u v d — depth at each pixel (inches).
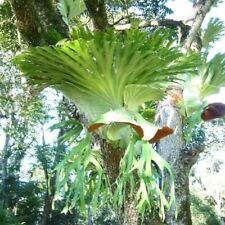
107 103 109.0
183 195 134.9
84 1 143.7
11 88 311.6
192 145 140.3
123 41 107.4
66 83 109.4
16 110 330.0
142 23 207.5
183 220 132.4
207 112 119.0
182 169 137.2
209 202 888.3
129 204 110.0
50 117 438.0
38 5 121.3
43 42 116.6
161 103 138.9
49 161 667.4
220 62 148.6
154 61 104.1
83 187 109.7
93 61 102.7
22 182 752.3
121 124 107.3
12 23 273.1
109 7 306.7
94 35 100.0
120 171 107.2
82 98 109.9
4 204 711.1
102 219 819.4
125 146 110.5
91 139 116.1
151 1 333.1
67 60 102.8
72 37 107.1
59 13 130.5
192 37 159.8
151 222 113.3
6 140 660.7
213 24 188.9
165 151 137.9
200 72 147.1
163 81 111.9
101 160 117.0
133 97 108.9
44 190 774.5
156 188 107.9
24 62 106.7
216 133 588.1
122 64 103.5
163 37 103.5
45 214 685.9
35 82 111.5
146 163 106.2
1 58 307.1
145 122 106.8
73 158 120.3
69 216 745.6
